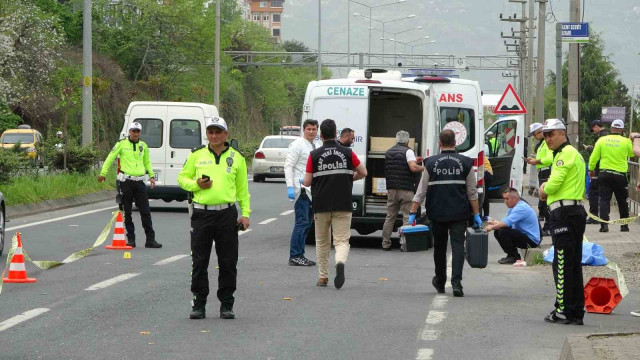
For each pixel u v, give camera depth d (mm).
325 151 14578
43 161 35375
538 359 9711
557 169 11727
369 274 16312
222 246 11844
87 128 36500
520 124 34969
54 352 9820
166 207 30469
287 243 20922
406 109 22875
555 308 11883
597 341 9492
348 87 20688
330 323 11594
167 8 80062
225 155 11852
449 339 10695
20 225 23594
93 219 25484
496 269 17281
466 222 14016
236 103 99250
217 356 9727
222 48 85125
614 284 12609
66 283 14547
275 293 13953
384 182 20922
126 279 15000
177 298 13258
